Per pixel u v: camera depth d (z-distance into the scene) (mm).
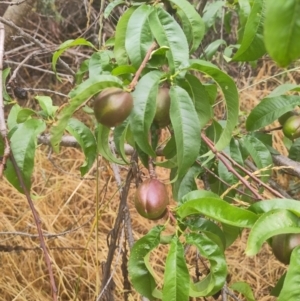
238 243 3008
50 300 2707
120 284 2518
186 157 1019
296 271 871
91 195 3236
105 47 1628
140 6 1128
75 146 1808
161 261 2799
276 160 1569
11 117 1370
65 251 2906
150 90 988
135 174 1293
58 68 3566
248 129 1522
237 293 2451
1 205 3201
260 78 3840
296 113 1627
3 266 2857
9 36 2217
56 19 3305
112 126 979
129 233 1554
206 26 1823
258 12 1084
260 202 958
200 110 1136
